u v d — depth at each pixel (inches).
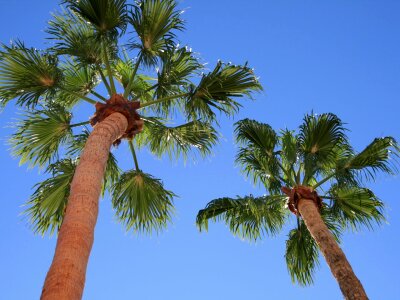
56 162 447.5
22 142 445.7
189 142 487.5
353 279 407.2
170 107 480.1
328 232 458.6
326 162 537.0
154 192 478.3
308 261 527.5
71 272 217.0
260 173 554.6
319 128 528.7
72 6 409.4
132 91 515.8
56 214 442.6
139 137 509.4
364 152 526.9
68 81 486.3
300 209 495.8
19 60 407.5
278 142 561.0
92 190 280.5
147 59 439.2
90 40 435.5
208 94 408.8
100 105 387.2
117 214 477.1
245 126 559.5
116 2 412.2
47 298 201.2
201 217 526.3
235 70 412.2
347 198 538.6
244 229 538.9
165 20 430.6
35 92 418.3
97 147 326.6
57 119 450.0
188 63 458.3
